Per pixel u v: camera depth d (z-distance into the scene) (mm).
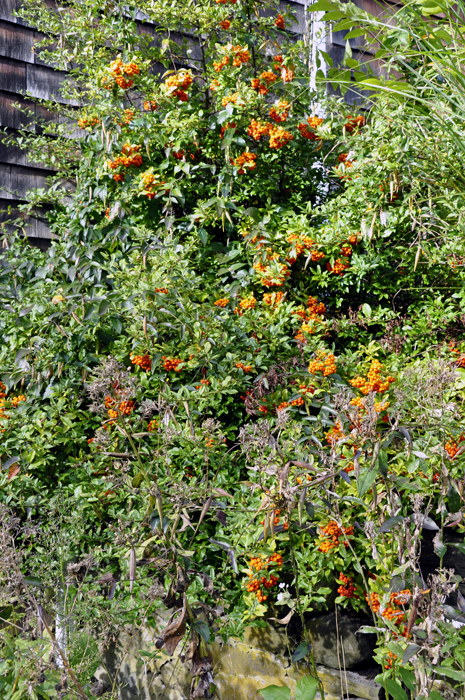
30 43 3385
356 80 3184
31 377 2488
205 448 1886
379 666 1838
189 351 2281
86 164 3129
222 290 2666
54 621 1688
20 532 2064
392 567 1481
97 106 2963
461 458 1640
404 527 1389
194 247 2748
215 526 2084
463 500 1545
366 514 1729
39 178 3445
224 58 2938
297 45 3246
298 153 3195
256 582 1801
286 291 2742
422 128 2438
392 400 1951
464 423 1637
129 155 2936
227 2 3096
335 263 2705
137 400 2254
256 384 2309
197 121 2877
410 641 1373
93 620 1843
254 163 2912
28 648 1441
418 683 1329
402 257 2627
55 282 2611
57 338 2467
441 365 1700
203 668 1504
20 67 3352
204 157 3156
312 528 1821
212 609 1613
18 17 3328
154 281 2414
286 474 1396
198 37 3287
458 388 1868
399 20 2631
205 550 2021
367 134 2621
